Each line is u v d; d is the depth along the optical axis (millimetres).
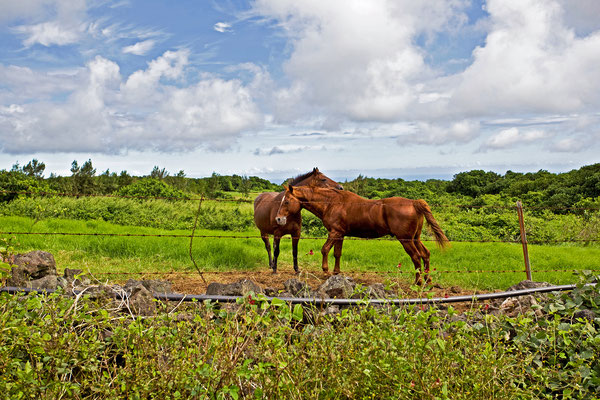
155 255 9820
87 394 2943
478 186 37531
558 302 4070
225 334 2939
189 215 19844
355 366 2793
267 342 2748
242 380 2871
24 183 22016
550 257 10688
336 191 8398
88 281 4512
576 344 3561
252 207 23469
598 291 4074
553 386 3145
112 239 10766
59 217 17203
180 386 2686
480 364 2902
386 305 3789
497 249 11641
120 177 32812
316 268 9609
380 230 7918
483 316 3857
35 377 2701
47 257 5926
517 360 3240
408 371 2816
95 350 2969
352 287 4672
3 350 2736
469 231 17062
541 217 21609
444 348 2877
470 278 8250
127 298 3822
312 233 16875
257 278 8188
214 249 10422
